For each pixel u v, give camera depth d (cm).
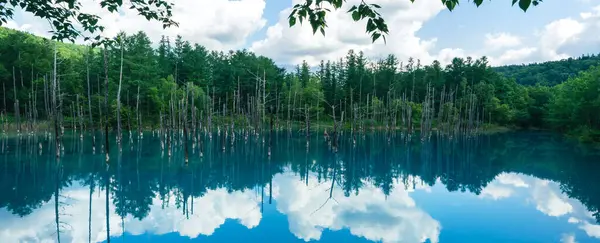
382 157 4006
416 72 9294
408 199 2127
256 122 5166
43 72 6078
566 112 6519
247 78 8288
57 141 3092
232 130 4494
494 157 3988
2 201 1988
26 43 6431
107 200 2053
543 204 1981
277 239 1426
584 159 3669
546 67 17125
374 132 7256
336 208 1925
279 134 6656
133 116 6078
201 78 8344
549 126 8106
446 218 1727
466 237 1460
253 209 1902
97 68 6400
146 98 6362
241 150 4341
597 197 2134
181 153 3909
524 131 7881
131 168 2984
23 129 5422
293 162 3578
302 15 451
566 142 5425
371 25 445
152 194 2223
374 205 1989
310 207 1942
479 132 7475
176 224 1622
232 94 8238
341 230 1545
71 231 1515
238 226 1595
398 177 2891
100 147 4103
